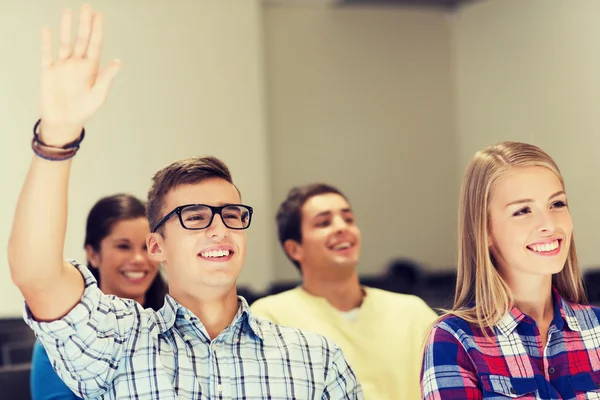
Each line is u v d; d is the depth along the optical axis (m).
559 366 1.65
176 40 6.14
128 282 2.56
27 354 3.83
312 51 7.11
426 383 1.64
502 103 6.94
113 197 2.64
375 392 2.44
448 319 1.70
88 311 1.47
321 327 2.54
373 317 2.57
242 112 6.26
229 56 6.26
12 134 5.65
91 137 5.87
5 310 5.49
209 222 1.62
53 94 1.37
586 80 6.16
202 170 1.68
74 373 1.49
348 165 7.15
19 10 5.71
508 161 1.70
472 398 1.59
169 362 1.58
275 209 6.89
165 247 1.67
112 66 1.38
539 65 6.57
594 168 6.10
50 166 1.38
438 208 7.36
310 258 2.66
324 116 7.11
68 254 5.71
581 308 1.73
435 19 7.40
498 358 1.63
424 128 7.35
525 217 1.66
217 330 1.65
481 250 1.70
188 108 6.14
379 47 7.27
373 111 7.23
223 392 1.58
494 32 6.98
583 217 6.16
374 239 7.18
